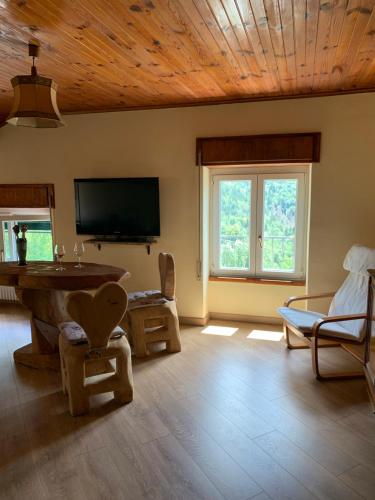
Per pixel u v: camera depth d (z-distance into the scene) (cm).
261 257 414
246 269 422
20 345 358
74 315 226
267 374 294
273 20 207
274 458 197
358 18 204
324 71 291
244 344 356
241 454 200
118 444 210
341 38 230
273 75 301
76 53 256
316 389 270
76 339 241
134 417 236
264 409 244
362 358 302
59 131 430
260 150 370
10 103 388
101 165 422
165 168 402
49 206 444
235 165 382
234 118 375
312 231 368
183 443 210
